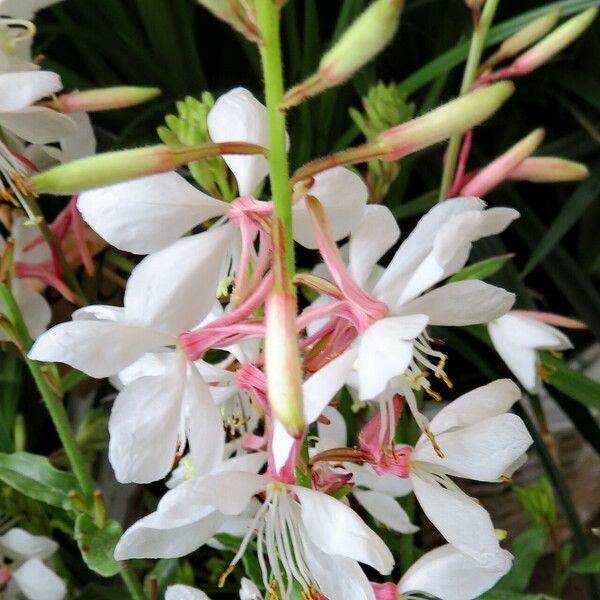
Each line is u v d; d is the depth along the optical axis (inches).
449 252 4.5
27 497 6.8
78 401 8.6
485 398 5.1
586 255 10.5
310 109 8.7
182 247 4.7
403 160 8.8
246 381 4.8
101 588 7.1
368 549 4.3
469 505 4.9
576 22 6.6
